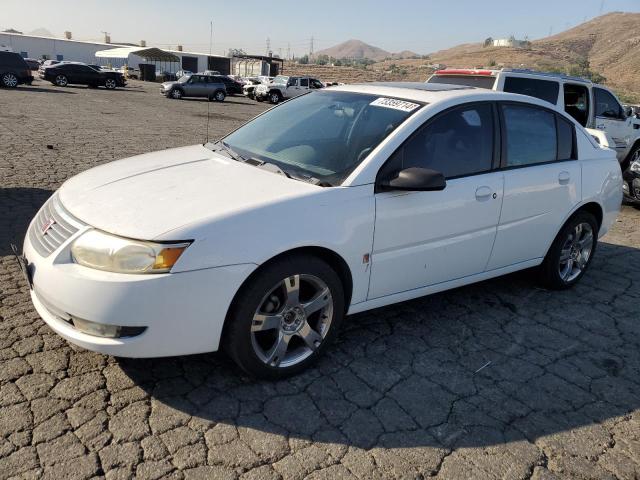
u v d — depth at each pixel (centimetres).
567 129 452
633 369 354
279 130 398
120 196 298
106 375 299
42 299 284
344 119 377
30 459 236
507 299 451
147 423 265
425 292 371
